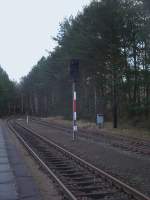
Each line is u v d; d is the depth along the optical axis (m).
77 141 30.56
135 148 24.17
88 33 43.84
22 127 53.75
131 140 29.38
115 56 43.25
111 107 55.44
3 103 144.00
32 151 23.39
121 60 43.69
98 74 48.59
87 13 45.12
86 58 44.62
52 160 20.28
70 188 12.98
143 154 21.81
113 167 17.38
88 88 63.16
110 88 49.06
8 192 12.43
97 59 44.09
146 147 24.73
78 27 49.62
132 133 36.16
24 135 38.25
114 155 21.59
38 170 17.25
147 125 40.31
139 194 11.35
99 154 22.19
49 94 109.25
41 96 131.50
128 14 43.00
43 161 19.28
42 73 101.25
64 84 70.38
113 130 40.38
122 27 42.94
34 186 13.45
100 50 43.34
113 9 42.91
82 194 12.07
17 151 24.58
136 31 42.94
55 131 43.28
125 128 41.59
